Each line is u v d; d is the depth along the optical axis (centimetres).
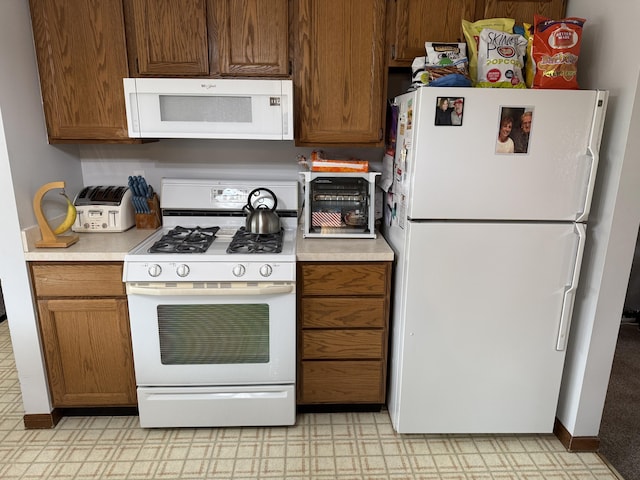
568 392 195
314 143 209
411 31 196
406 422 194
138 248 191
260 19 192
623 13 159
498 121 161
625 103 159
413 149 166
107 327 193
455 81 163
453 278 176
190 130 194
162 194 229
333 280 191
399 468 182
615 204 165
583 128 161
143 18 190
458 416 194
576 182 167
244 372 195
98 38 192
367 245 200
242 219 233
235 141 240
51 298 188
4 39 173
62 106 199
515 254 174
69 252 183
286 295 186
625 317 329
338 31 195
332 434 202
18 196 180
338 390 206
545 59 164
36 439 196
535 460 188
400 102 191
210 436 200
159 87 188
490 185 167
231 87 188
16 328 191
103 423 207
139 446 193
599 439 198
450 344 184
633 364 271
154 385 196
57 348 195
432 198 168
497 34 170
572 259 174
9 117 176
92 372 199
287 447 193
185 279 178
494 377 189
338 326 197
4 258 182
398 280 193
